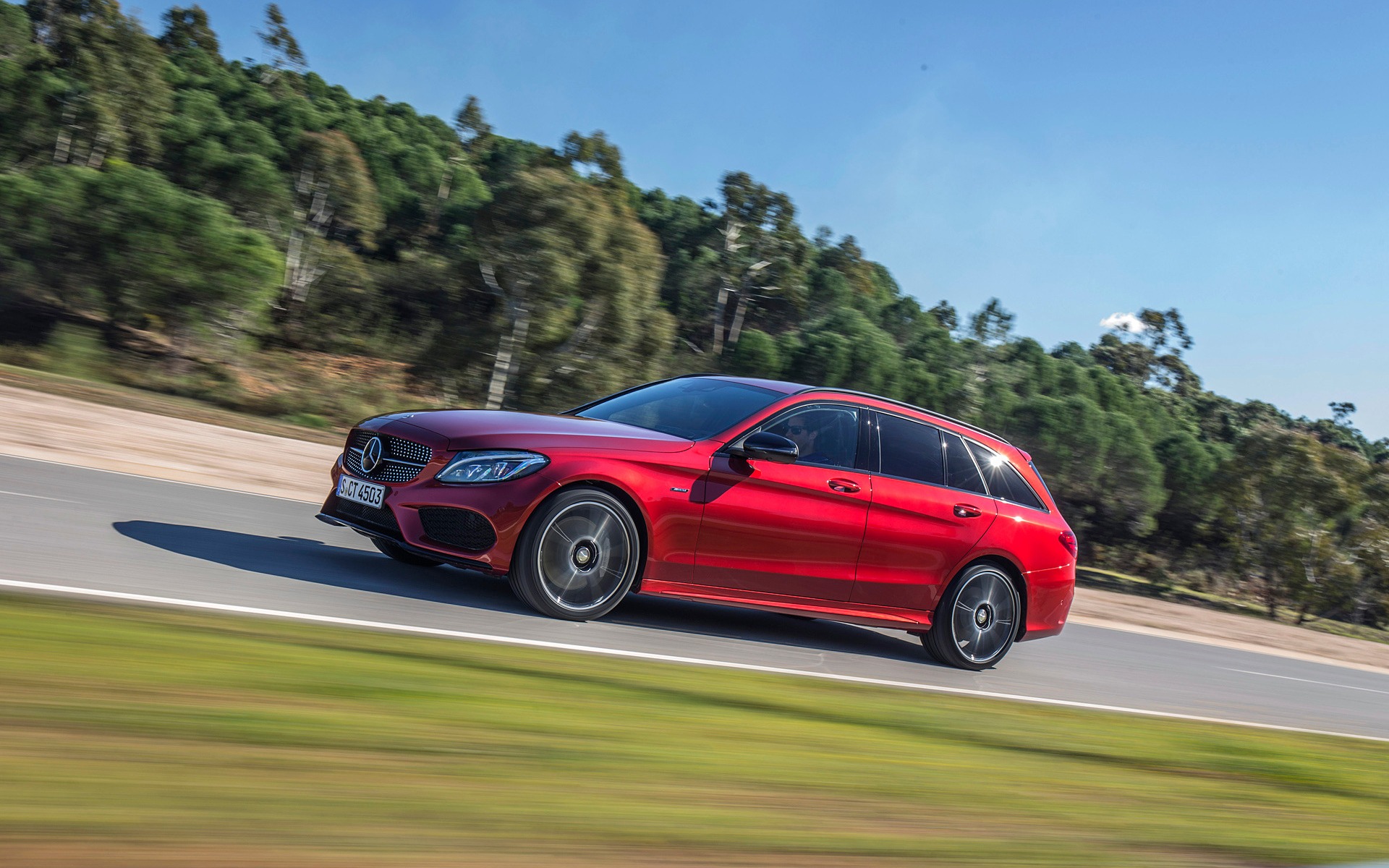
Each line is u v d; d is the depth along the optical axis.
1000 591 7.01
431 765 2.75
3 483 7.36
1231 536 50.69
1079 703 6.16
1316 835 3.62
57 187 49.28
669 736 3.53
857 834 2.75
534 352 52.56
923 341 84.19
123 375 34.59
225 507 8.45
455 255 57.97
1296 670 12.12
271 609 4.64
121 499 7.68
